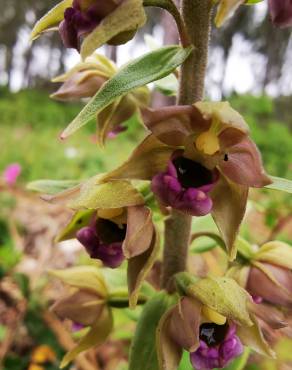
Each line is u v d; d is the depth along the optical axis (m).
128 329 0.07
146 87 0.05
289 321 0.05
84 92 0.05
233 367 0.05
